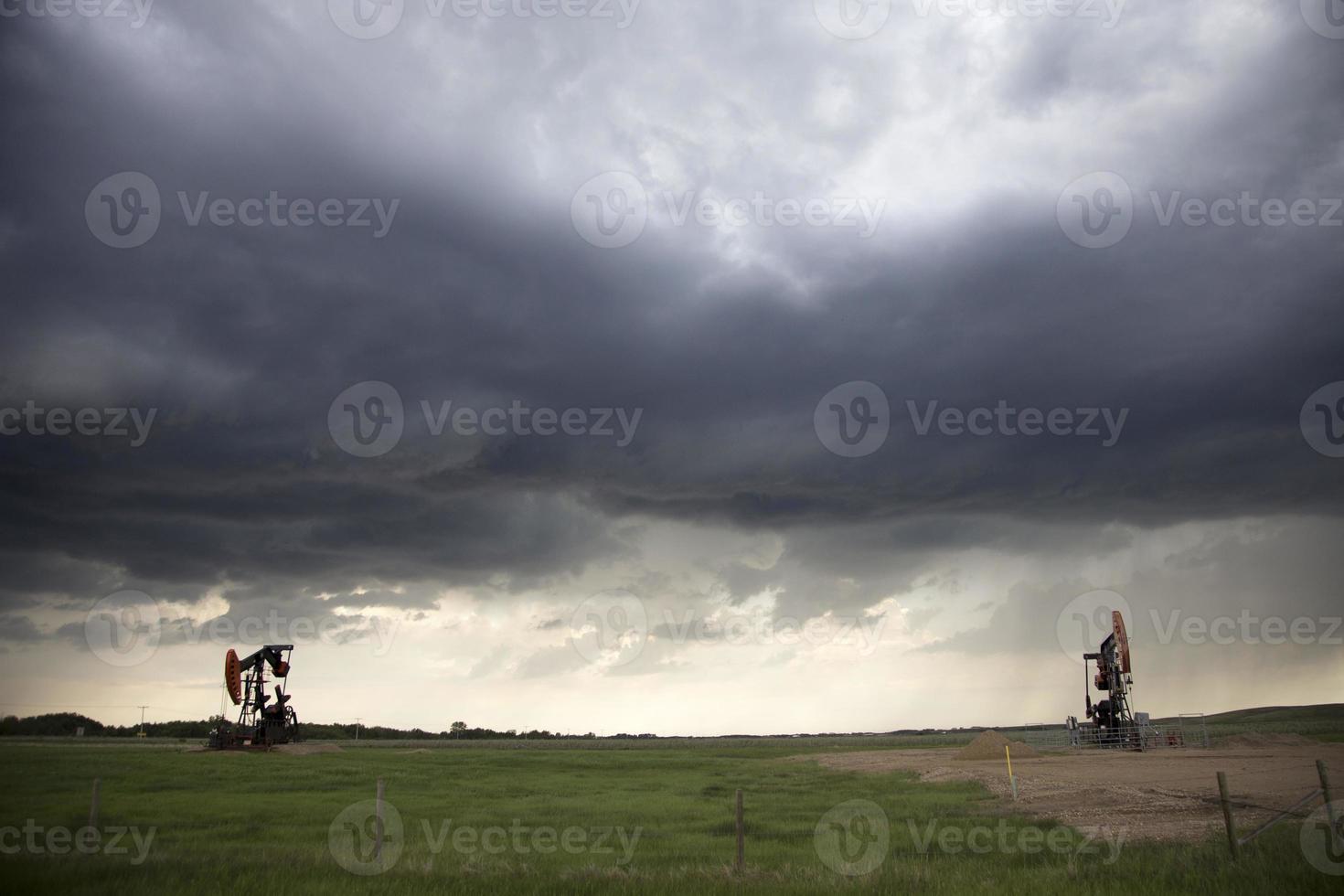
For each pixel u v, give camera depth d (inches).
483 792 1445.6
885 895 586.2
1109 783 1323.8
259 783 1537.9
